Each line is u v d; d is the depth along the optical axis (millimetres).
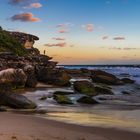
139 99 34094
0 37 73375
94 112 23609
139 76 98938
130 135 14922
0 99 24312
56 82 50031
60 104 28188
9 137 12633
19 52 72500
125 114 22578
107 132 15531
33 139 12648
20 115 20406
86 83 41125
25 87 44531
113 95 38375
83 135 14523
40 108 25156
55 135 14062
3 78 39031
